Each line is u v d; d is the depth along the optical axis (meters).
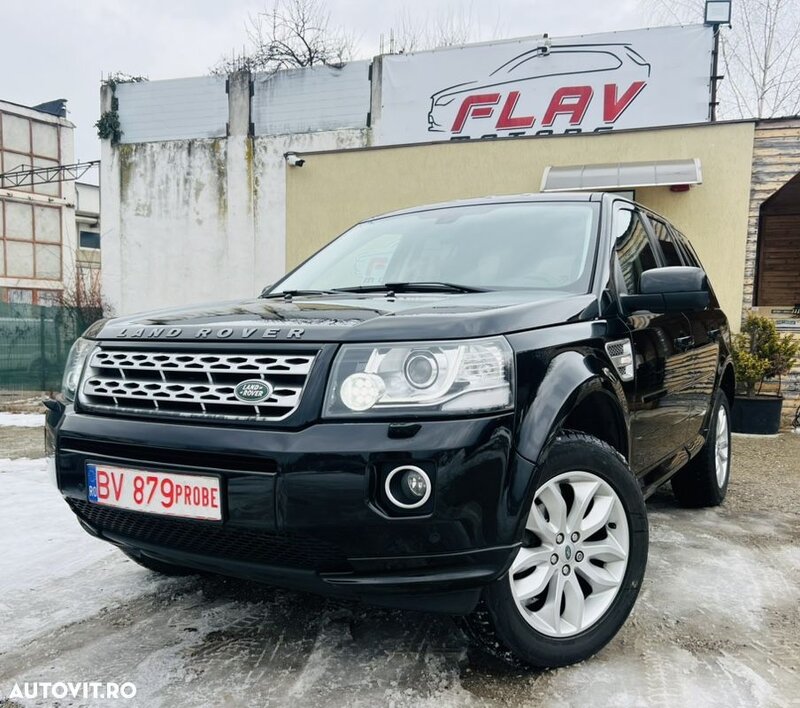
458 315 1.99
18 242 29.78
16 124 29.31
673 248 3.98
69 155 31.23
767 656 2.34
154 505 2.03
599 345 2.39
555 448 2.14
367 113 15.20
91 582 3.05
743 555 3.38
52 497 4.56
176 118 16.86
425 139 13.54
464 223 3.31
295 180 10.68
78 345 2.52
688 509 4.30
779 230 14.10
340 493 1.79
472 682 2.14
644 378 2.74
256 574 1.99
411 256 3.20
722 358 4.20
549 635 2.16
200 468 1.94
